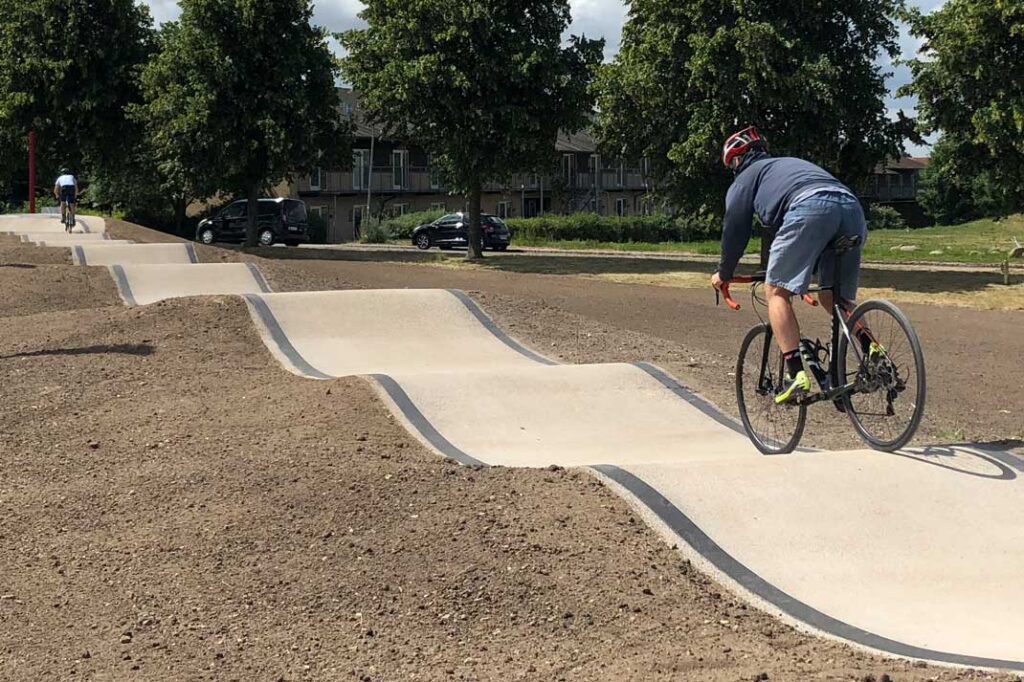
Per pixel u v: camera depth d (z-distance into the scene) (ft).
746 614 12.54
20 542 15.14
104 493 16.81
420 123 87.20
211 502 15.98
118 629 12.46
